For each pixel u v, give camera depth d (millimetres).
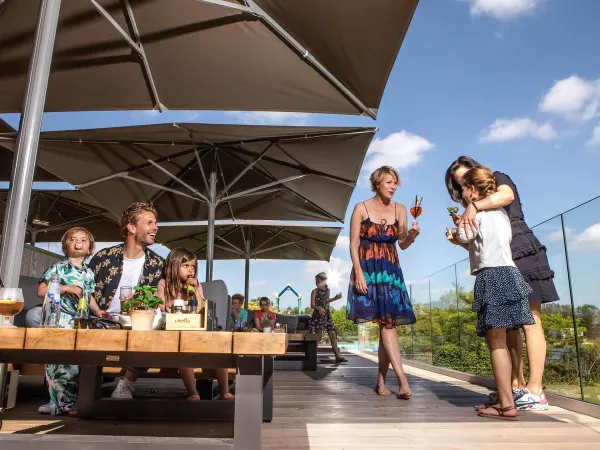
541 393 2521
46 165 5082
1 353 1498
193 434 1867
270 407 2186
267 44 3299
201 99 3986
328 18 2932
